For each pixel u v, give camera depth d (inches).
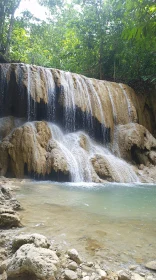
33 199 250.2
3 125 484.4
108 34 816.3
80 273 103.9
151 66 789.2
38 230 156.5
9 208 193.0
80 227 167.0
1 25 743.1
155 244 141.0
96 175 438.9
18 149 422.9
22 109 521.7
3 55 713.6
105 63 856.9
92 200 261.7
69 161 428.8
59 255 118.3
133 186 394.3
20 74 516.1
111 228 167.6
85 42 862.5
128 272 106.4
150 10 137.9
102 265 113.1
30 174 417.4
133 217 199.0
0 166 410.3
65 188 337.1
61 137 503.2
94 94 594.2
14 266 97.7
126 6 142.4
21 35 985.5
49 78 540.7
